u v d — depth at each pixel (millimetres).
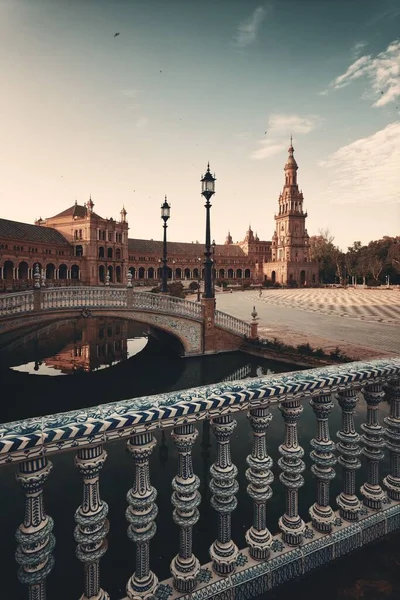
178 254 102188
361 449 3207
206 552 4289
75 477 6594
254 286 87562
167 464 6801
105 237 82438
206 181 15391
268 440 7949
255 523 2650
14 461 1814
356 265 97062
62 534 4875
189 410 2213
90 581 2141
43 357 17531
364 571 2725
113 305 15539
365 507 3109
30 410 10898
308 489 5777
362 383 2982
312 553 2709
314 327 22266
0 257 60000
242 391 2408
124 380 13836
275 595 2539
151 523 2299
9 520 5414
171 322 16578
